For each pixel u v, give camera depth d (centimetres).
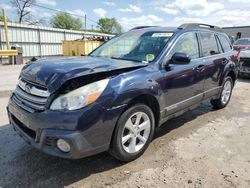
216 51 532
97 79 299
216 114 550
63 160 339
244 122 503
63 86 282
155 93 346
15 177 300
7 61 1936
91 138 284
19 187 282
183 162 339
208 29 522
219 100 563
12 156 347
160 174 311
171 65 384
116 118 302
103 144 298
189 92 431
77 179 299
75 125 271
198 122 497
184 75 406
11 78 1050
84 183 292
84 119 274
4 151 361
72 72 288
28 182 291
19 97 327
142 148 350
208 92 498
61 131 272
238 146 392
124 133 326
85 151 283
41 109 284
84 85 287
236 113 561
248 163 341
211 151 373
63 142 274
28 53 2384
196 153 366
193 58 447
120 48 436
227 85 583
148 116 350
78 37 3075
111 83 300
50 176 304
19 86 340
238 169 325
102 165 329
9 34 2177
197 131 450
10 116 354
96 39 2694
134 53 406
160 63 369
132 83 315
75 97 276
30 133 308
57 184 289
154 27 470
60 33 2767
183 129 457
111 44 461
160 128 460
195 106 468
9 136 411
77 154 278
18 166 323
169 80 374
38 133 285
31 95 303
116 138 309
